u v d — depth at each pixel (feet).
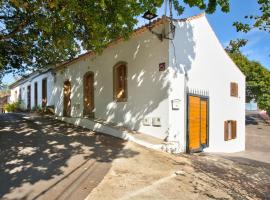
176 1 30.60
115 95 41.83
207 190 19.92
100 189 18.40
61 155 26.27
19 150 27.48
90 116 47.93
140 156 27.48
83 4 24.56
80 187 18.62
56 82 62.18
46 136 35.22
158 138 33.76
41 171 21.48
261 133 86.48
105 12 26.11
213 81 42.14
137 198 17.37
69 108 55.83
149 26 32.89
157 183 20.24
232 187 21.42
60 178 20.16
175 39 34.04
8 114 67.31
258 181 24.07
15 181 19.19
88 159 25.36
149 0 26.66
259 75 94.99
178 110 33.63
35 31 33.12
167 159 27.63
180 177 22.13
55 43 29.50
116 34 29.76
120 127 38.60
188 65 36.14
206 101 39.73
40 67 46.75
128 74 39.22
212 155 35.40
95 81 46.80
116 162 24.85
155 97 34.45
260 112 148.56
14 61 47.06
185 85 35.22
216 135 42.47
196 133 36.73
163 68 33.47
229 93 47.44
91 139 34.60
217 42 43.75
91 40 29.45
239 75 51.70
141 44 36.99
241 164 30.76
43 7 24.17
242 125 52.42
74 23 28.02
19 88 101.96
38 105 74.33
